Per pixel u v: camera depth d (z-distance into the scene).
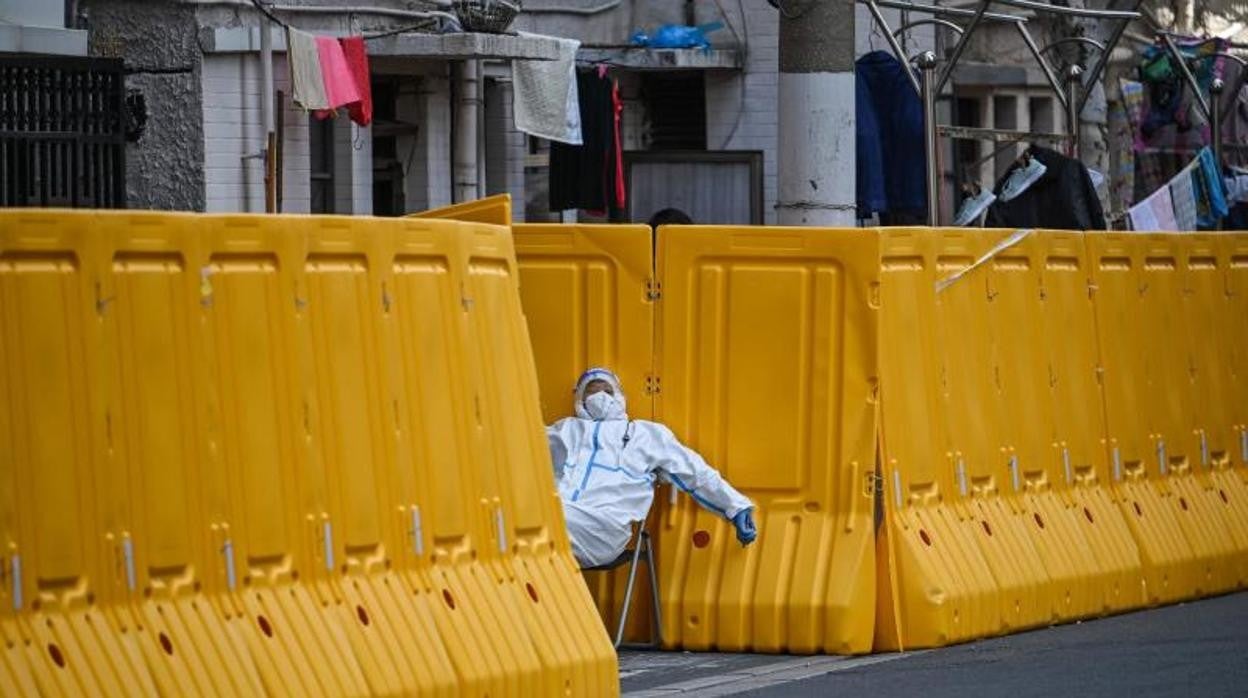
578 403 28.75
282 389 20.84
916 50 57.62
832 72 37.47
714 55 53.25
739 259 28.62
